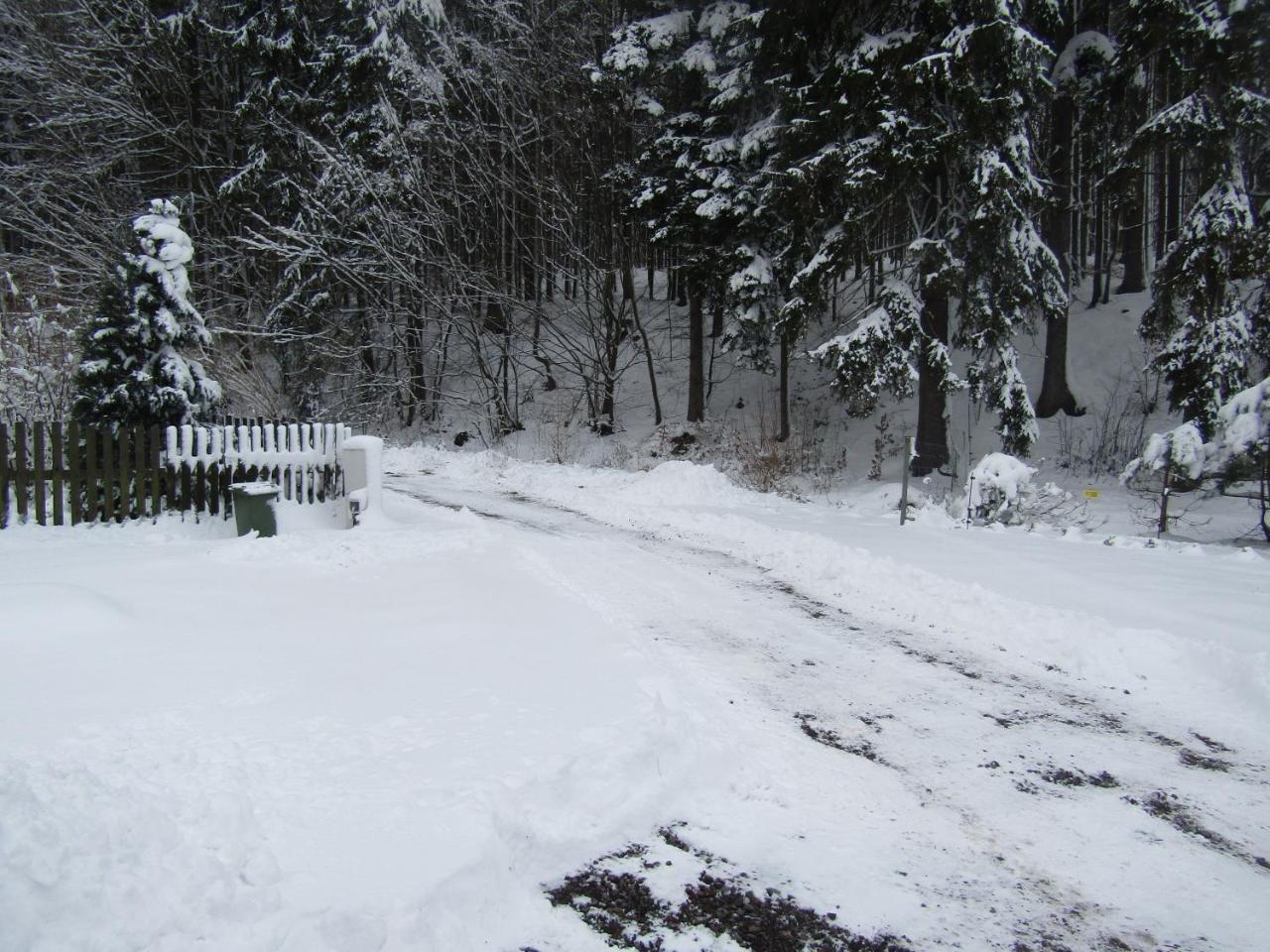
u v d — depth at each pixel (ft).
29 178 86.12
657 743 13.29
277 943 8.02
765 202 64.80
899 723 15.49
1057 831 11.84
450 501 43.32
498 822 10.64
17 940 7.52
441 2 85.10
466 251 88.12
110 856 8.93
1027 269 51.19
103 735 12.28
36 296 53.06
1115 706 16.62
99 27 85.61
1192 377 50.65
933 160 50.03
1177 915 9.93
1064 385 66.13
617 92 79.00
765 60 62.75
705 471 47.96
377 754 12.33
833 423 74.28
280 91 80.43
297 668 15.89
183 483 30.73
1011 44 46.70
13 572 21.72
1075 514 43.73
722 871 10.57
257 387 65.57
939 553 29.48
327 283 82.58
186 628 18.02
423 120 82.84
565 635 18.83
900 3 53.01
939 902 10.05
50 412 37.96
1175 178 79.15
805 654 19.19
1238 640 19.19
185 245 33.24
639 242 93.91
